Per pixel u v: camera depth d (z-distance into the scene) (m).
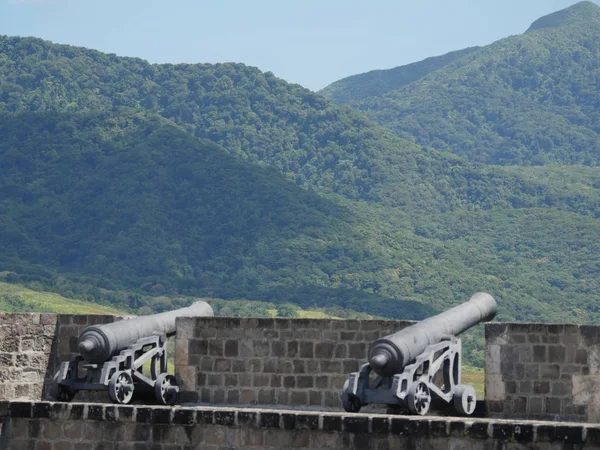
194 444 30.94
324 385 37.81
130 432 31.42
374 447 29.47
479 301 38.41
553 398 35.06
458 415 34.53
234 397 38.41
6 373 38.53
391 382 33.41
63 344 40.25
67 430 31.83
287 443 30.19
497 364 35.44
